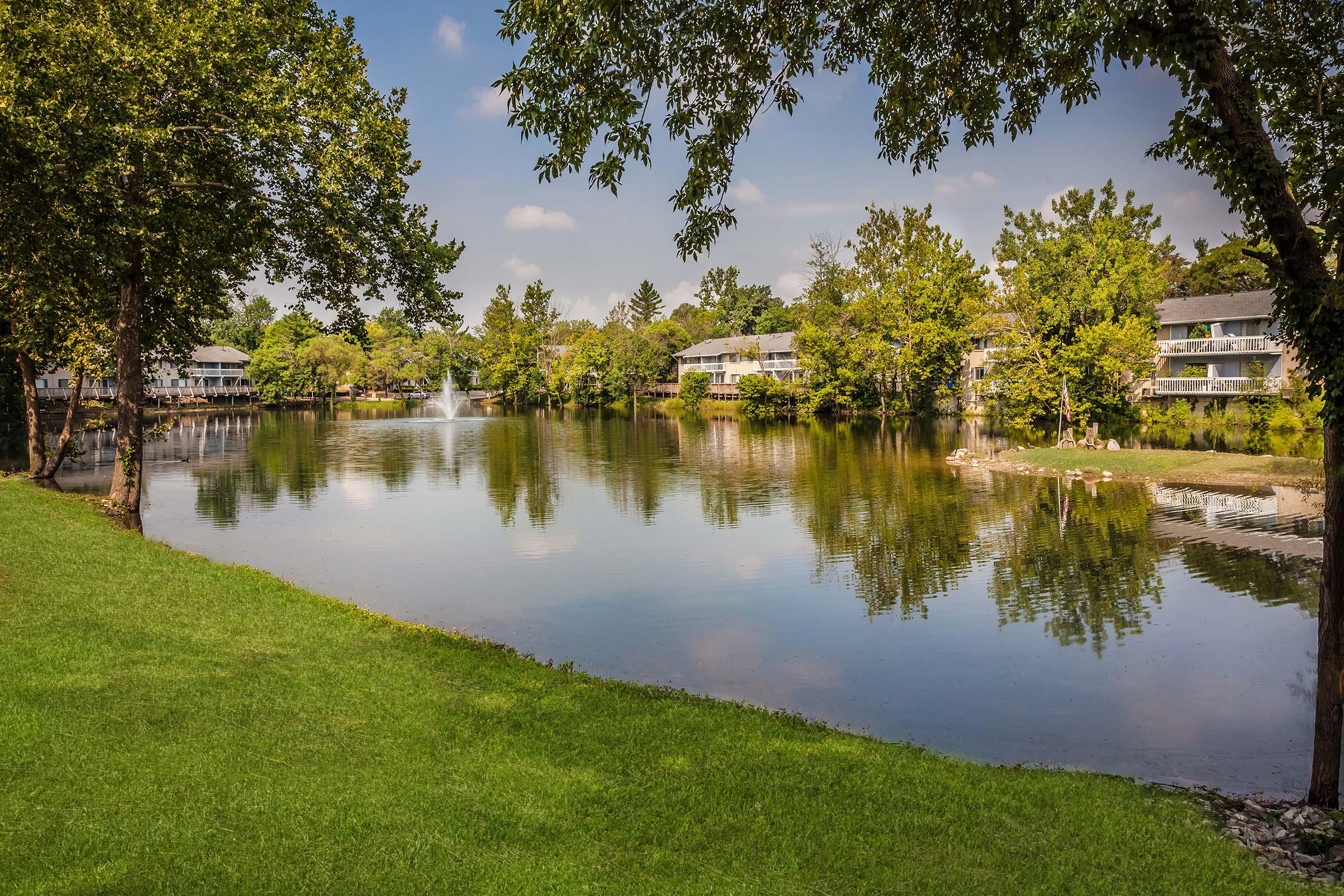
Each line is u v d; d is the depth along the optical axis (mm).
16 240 14531
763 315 121375
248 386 106562
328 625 11320
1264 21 7844
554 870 5250
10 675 7793
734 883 5242
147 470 36125
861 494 28875
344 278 19266
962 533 22172
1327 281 6840
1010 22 9180
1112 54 7934
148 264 18234
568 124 9164
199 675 8445
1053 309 51312
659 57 9477
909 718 10391
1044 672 12047
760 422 66250
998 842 6078
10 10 13141
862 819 6297
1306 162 7234
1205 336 51219
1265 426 44875
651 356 100688
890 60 10227
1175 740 9719
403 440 52094
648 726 8219
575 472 35594
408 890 4922
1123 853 6078
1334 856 6578
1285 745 9617
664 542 21344
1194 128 7332
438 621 14453
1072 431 42406
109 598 11180
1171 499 26500
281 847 5312
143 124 14148
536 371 106250
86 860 5004
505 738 7539
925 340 65000
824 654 12867
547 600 15883
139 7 14312
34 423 25125
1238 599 15648
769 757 7527
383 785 6320
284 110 15586
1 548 12969
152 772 6168
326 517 24922
